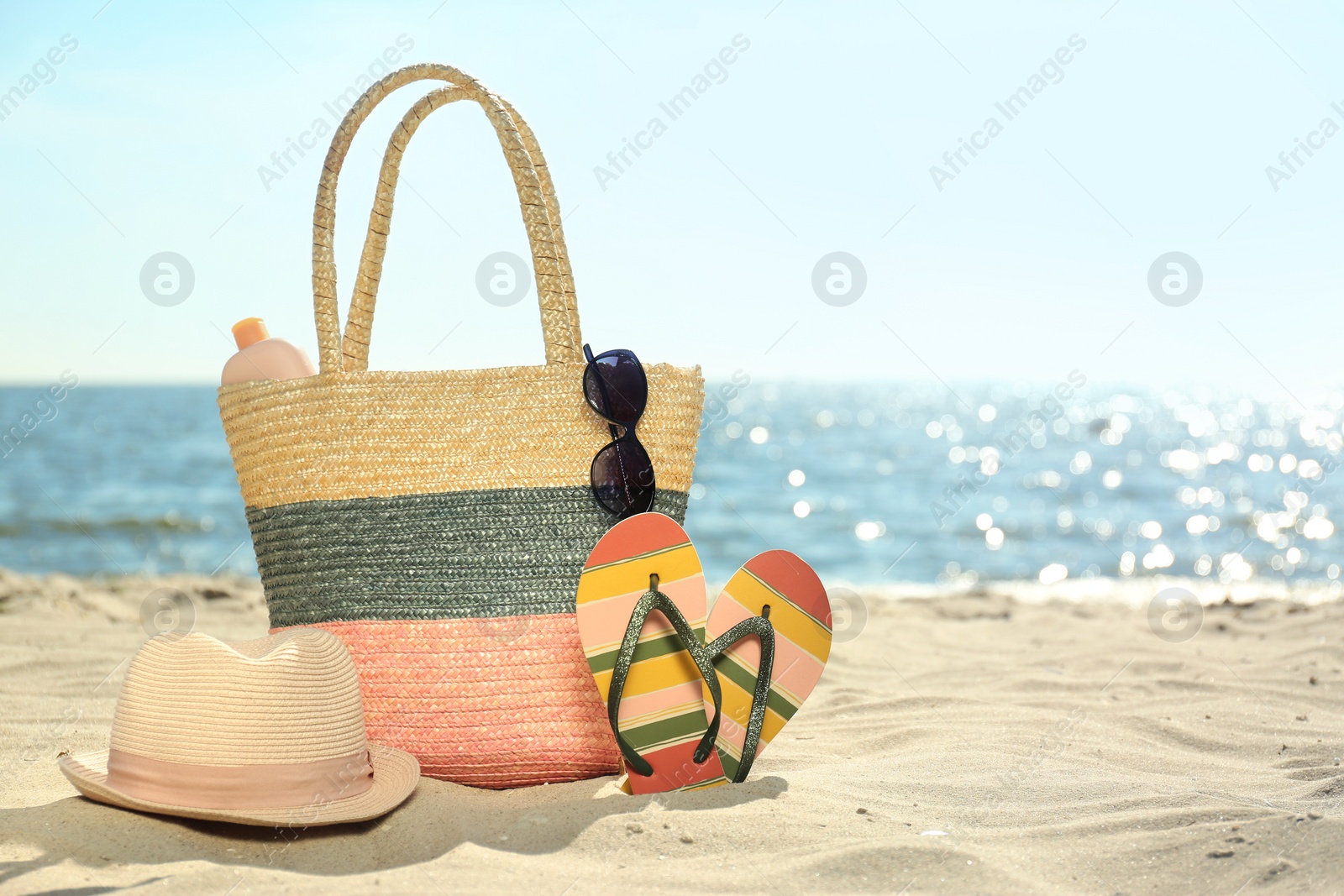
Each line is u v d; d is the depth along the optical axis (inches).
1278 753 92.1
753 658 81.2
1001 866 61.6
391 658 82.9
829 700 123.3
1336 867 58.7
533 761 82.4
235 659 69.7
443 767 82.9
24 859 60.7
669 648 79.1
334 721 72.0
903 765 89.4
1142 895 58.0
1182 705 113.0
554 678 82.5
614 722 75.9
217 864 61.4
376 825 70.7
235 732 68.3
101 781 71.1
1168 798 74.3
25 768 84.4
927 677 138.6
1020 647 163.5
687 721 79.1
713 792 76.5
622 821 69.2
